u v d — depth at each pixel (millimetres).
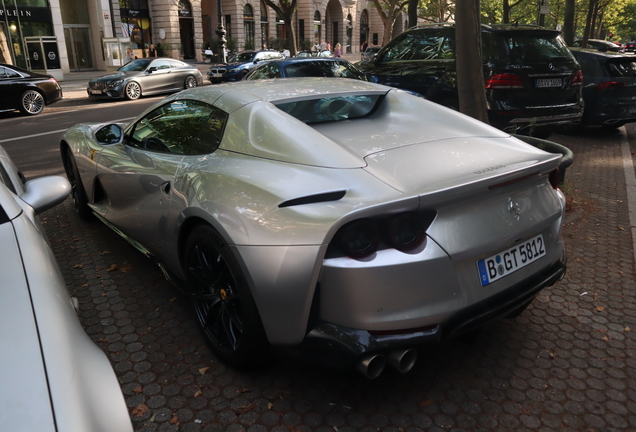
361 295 2027
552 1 31188
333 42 51031
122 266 3941
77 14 28328
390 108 3287
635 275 3846
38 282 1546
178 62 18719
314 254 2043
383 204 1982
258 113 2748
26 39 22312
